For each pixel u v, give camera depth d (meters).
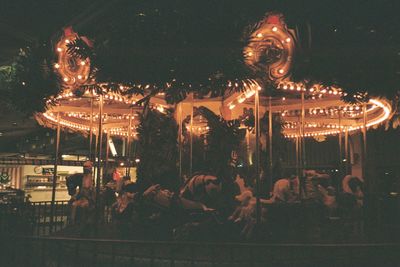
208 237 9.38
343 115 16.05
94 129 17.67
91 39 7.95
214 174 10.47
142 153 11.52
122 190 11.71
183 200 9.67
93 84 8.71
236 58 7.57
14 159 21.08
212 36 7.54
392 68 7.79
